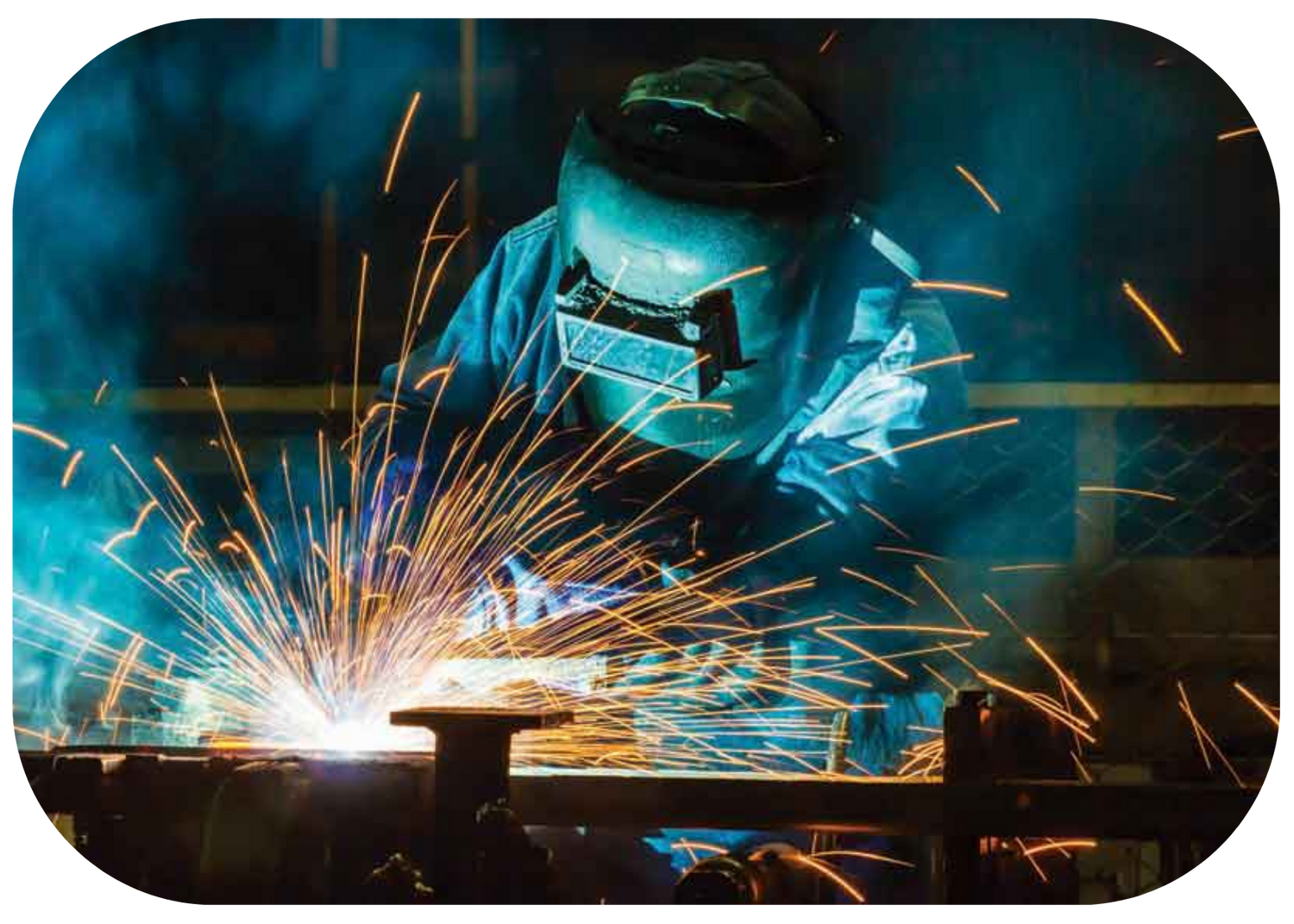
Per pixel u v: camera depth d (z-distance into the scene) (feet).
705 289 14.80
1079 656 19.29
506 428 17.04
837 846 14.11
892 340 16.34
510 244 17.11
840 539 16.26
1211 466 19.70
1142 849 17.20
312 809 11.21
